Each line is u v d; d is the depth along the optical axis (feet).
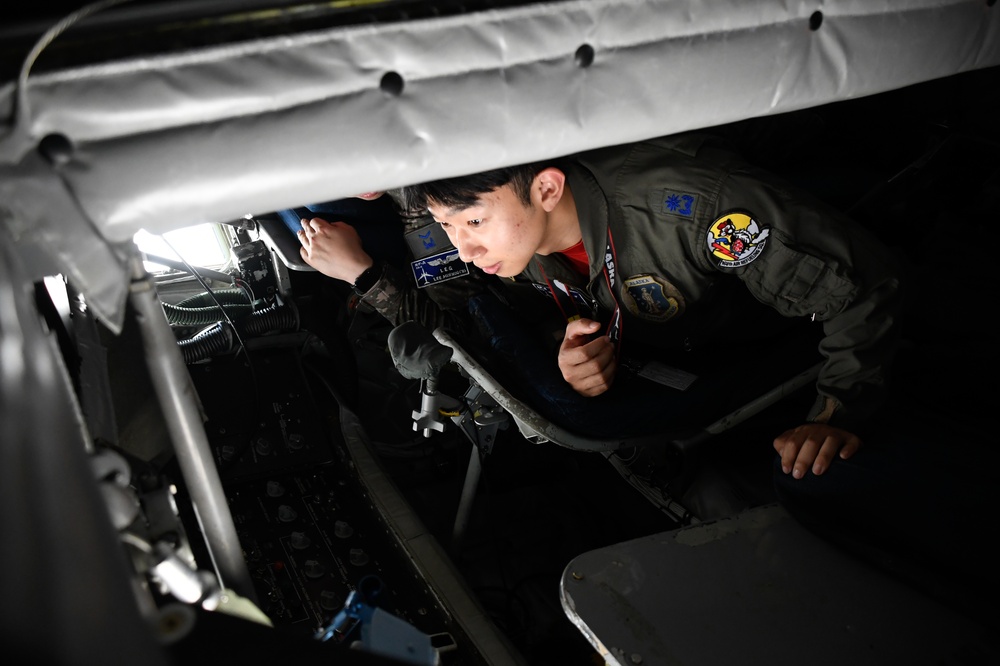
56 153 2.95
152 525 3.59
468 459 9.36
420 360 6.88
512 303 8.57
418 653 3.51
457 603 6.86
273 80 3.23
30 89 2.86
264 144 3.29
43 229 3.01
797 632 4.81
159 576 3.33
